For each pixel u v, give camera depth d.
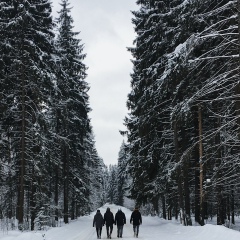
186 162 17.31
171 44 20.52
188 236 15.55
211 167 18.70
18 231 18.78
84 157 36.88
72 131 31.12
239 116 12.01
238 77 12.12
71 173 33.22
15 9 20.06
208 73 16.20
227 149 16.22
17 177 22.14
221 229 13.63
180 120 17.73
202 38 12.45
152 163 24.36
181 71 15.50
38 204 21.86
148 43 22.67
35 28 21.39
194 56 16.03
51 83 21.41
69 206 43.41
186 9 15.78
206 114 20.44
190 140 22.28
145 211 56.84
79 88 31.83
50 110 23.62
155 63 22.55
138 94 23.81
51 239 16.34
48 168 23.48
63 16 30.31
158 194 26.00
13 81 20.83
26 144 21.66
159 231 19.95
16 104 20.89
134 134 29.44
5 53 19.91
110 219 18.00
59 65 23.08
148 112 22.69
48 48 22.08
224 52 13.52
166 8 21.50
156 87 21.38
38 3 21.72
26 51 20.09
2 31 19.75
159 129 24.02
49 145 23.30
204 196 18.16
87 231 22.64
